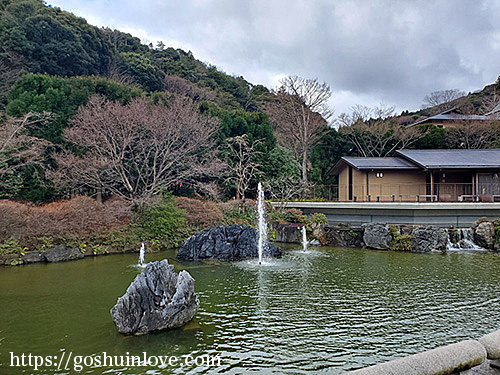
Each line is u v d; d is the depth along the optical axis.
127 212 18.42
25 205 16.16
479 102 50.97
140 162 21.31
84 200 17.52
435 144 34.12
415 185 25.09
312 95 35.25
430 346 6.70
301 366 6.00
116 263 14.64
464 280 11.66
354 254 17.00
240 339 7.05
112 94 24.80
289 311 8.66
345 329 7.52
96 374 5.76
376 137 35.47
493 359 3.25
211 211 21.11
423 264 14.41
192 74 51.34
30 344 6.86
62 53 32.88
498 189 23.47
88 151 19.94
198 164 22.50
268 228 22.00
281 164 30.09
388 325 7.73
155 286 7.90
